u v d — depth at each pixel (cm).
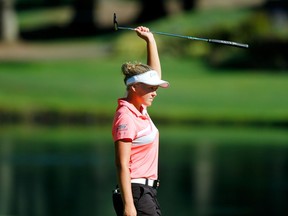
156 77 2127
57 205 4766
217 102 9994
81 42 15150
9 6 15538
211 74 11600
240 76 11406
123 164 2059
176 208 4669
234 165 6159
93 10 16625
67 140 7825
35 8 19275
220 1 16150
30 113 9481
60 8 19050
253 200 4869
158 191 5212
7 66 12600
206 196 5028
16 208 4650
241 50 12225
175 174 5816
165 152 6912
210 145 7375
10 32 15512
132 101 2128
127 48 13438
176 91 10500
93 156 6700
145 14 16025
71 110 9500
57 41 15462
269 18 13625
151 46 2272
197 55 12794
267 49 11988
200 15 14712
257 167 6053
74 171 5972
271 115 9344
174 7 16238
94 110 9525
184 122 9162
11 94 10444
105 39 15262
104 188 5297
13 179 5650
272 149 7044
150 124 2111
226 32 12812
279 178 5584
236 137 7994
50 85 11088
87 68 12344
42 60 13225
